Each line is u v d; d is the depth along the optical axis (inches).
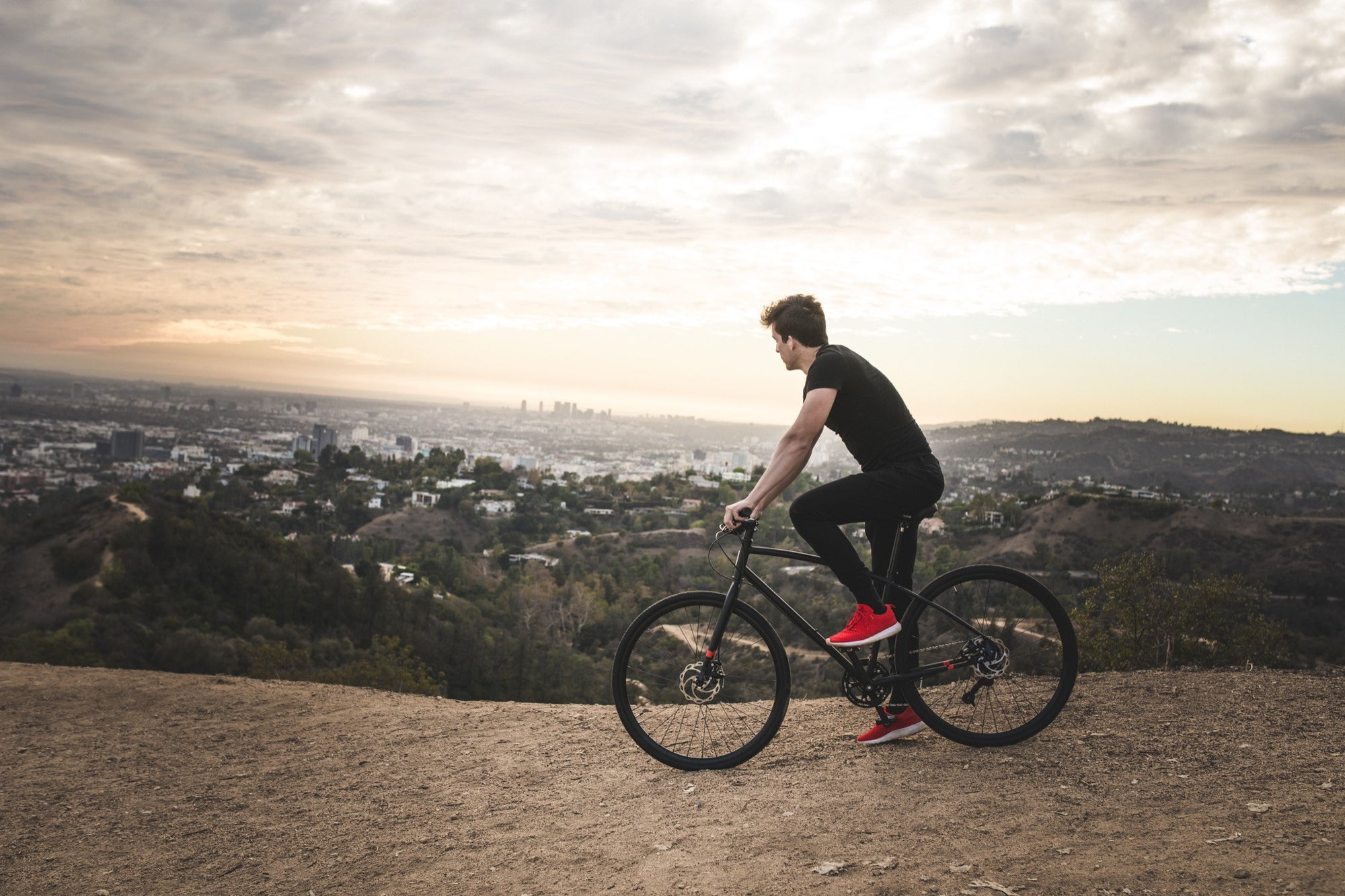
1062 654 125.2
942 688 124.6
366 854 102.1
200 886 97.7
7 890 99.1
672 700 126.8
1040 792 103.7
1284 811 93.1
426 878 94.4
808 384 120.6
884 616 119.5
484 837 104.0
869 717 137.9
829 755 121.7
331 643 1386.6
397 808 115.6
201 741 151.6
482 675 1455.5
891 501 119.8
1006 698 125.0
